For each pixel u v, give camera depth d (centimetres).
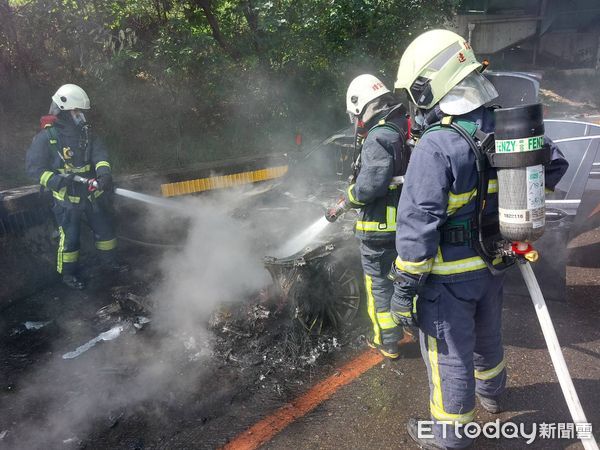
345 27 708
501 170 190
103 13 611
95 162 425
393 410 276
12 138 588
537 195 188
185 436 264
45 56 634
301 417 274
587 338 336
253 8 660
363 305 377
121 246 502
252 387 300
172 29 623
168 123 664
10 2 631
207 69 646
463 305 209
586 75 1370
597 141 415
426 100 200
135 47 627
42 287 443
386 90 282
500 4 1319
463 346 212
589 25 1400
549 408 272
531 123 181
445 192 190
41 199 440
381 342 314
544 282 379
